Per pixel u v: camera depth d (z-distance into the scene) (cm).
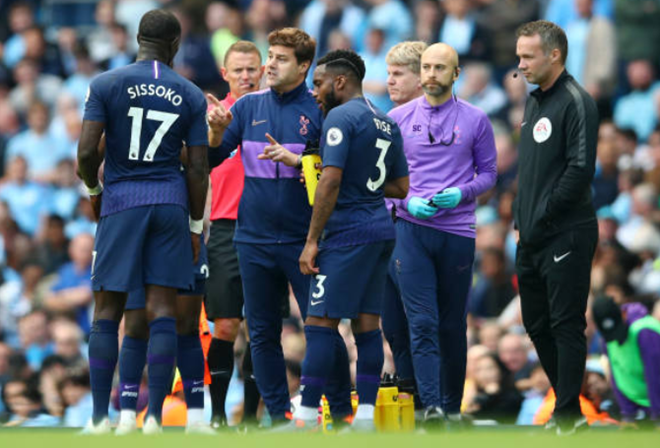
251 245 2584
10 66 6259
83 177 2317
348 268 2414
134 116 2283
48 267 5059
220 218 2794
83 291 4847
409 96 2939
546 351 2672
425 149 2817
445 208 2773
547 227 2555
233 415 3656
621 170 5025
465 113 2827
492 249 4459
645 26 5638
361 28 5822
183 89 2319
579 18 5553
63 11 6619
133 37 6394
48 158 5803
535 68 2558
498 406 3650
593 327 4016
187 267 2320
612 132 5112
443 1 5675
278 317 2625
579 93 2528
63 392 3934
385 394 2606
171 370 2283
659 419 3128
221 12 5931
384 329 2894
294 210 2569
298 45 2589
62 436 2089
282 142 2591
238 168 2798
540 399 3641
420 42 2991
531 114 2609
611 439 2014
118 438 2016
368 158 2433
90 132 2267
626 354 3212
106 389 2291
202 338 2836
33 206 5569
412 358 2778
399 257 2800
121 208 2281
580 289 2539
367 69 5606
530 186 2583
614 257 4206
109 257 2286
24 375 4131
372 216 2442
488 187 2816
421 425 2681
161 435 2128
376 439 1995
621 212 4938
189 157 2331
